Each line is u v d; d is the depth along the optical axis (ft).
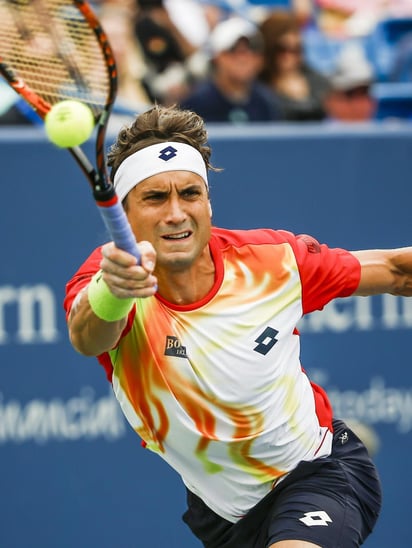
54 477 78.79
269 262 46.24
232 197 81.41
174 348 44.73
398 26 106.11
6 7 36.68
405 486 82.12
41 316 79.05
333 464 48.85
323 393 51.31
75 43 36.73
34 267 79.10
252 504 48.55
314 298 47.11
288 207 82.12
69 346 79.15
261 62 91.25
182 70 92.27
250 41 89.76
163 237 43.57
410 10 107.96
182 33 93.56
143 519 79.77
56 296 79.25
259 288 45.85
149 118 44.55
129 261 34.91
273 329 45.78
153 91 91.25
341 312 81.56
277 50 91.04
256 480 47.73
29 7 36.76
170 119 44.42
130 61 91.66
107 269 35.32
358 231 82.99
